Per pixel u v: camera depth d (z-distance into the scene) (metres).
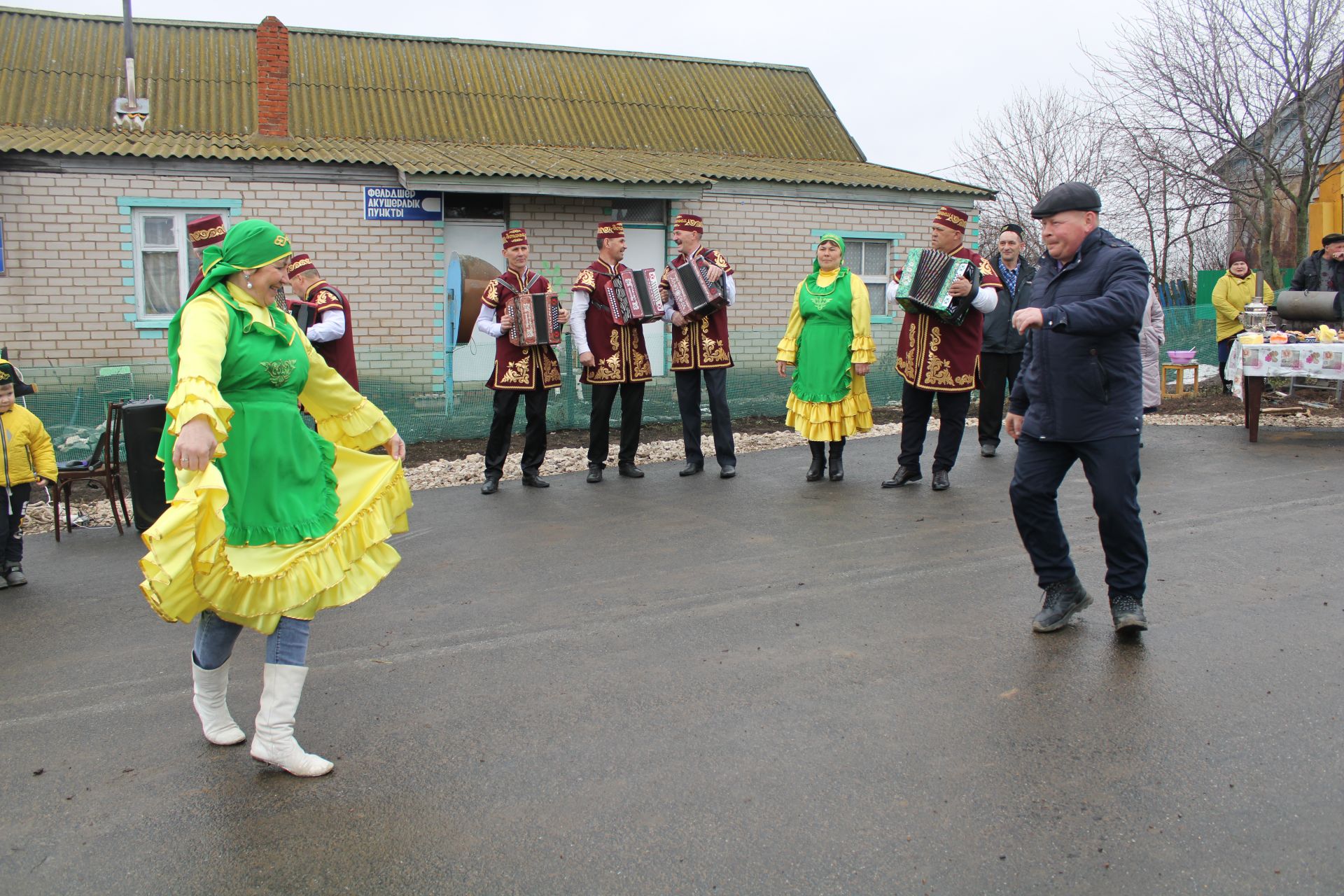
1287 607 5.15
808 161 18.45
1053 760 3.62
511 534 7.19
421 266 13.80
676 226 9.16
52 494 7.57
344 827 3.33
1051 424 4.79
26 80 15.16
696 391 9.26
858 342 8.52
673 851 3.13
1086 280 4.73
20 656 5.07
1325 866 2.96
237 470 3.57
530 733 3.97
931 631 4.95
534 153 15.81
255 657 4.93
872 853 3.08
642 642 4.93
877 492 8.34
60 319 12.60
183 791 3.61
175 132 14.92
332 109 16.61
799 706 4.14
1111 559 4.81
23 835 3.33
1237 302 13.67
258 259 3.62
